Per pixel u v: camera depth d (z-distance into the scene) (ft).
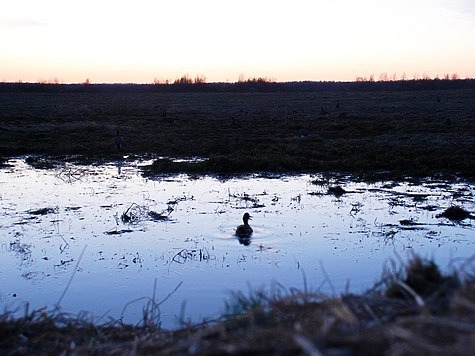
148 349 11.76
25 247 38.14
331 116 159.53
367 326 10.15
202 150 97.19
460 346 8.27
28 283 30.63
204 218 46.44
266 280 30.32
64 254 36.42
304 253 35.76
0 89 462.19
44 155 96.22
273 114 175.42
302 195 57.36
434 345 8.68
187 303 26.73
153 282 30.58
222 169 76.23
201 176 72.08
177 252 36.50
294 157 82.84
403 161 77.30
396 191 59.41
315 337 9.20
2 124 140.56
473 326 8.73
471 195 56.49
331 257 34.78
